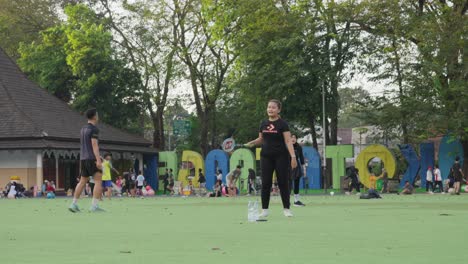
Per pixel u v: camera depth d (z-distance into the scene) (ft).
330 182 184.65
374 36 160.97
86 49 192.65
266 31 168.86
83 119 184.85
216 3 181.57
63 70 203.41
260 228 36.76
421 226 37.17
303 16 166.20
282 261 22.33
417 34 146.00
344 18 159.94
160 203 83.71
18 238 31.71
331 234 32.45
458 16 146.51
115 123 205.67
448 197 98.84
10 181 159.12
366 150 150.10
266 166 45.93
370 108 159.53
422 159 155.53
